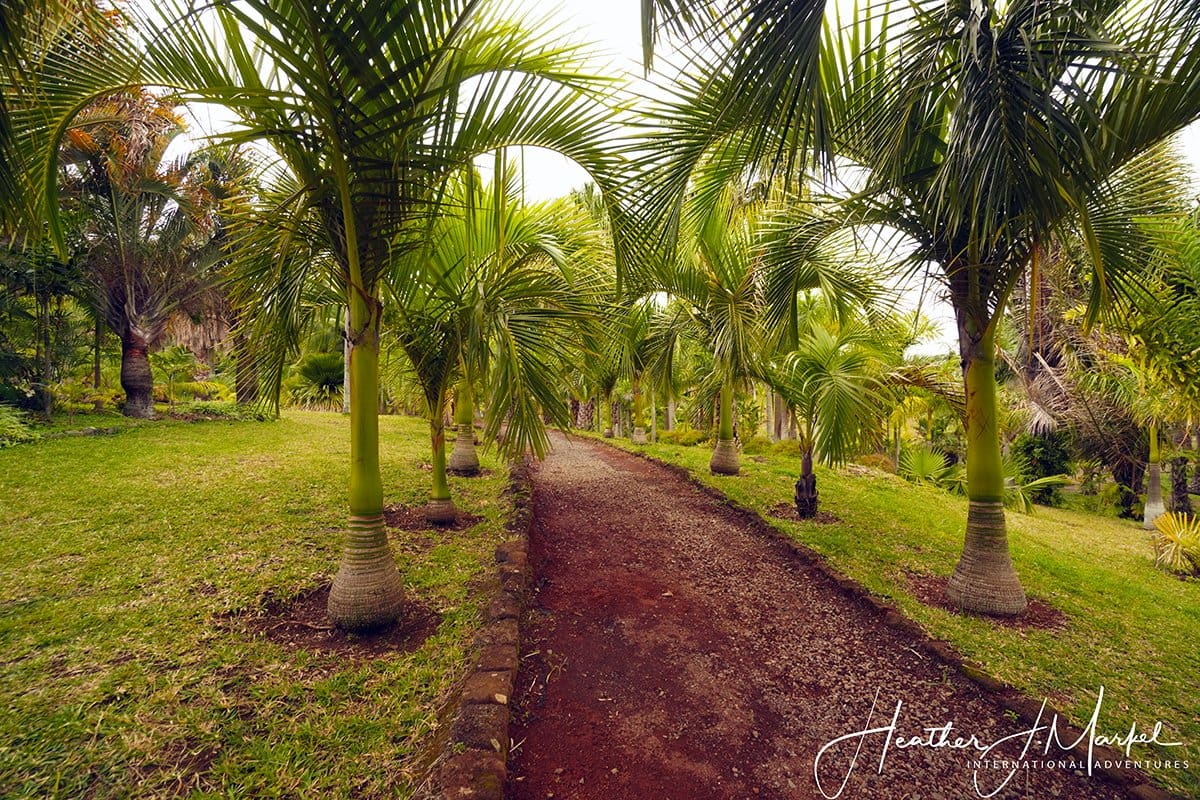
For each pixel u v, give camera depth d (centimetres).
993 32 171
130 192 695
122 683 186
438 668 213
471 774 148
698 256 527
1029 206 207
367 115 214
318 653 218
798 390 462
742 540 461
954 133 178
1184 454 769
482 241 380
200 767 153
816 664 256
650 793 169
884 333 472
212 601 249
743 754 191
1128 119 212
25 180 185
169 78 204
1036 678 238
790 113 148
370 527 240
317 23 170
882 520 503
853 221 321
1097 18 174
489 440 262
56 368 702
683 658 259
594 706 217
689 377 1199
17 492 387
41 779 142
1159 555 482
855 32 237
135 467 477
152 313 774
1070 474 1061
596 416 2269
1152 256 328
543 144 255
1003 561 308
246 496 420
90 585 259
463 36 213
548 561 397
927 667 254
